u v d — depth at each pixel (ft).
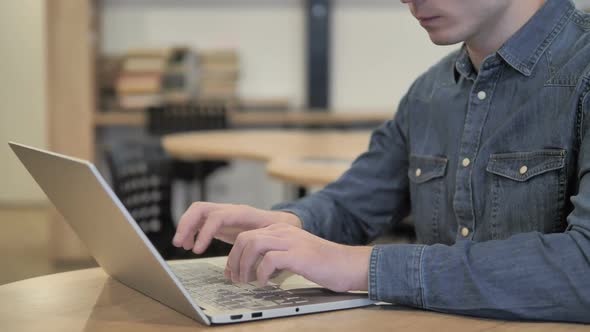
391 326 2.87
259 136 11.78
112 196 2.71
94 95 17.76
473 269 2.99
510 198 3.68
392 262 3.10
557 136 3.53
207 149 9.82
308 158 8.43
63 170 2.94
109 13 19.25
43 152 3.05
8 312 3.11
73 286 3.52
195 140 11.09
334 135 11.94
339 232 4.48
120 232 2.89
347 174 4.66
